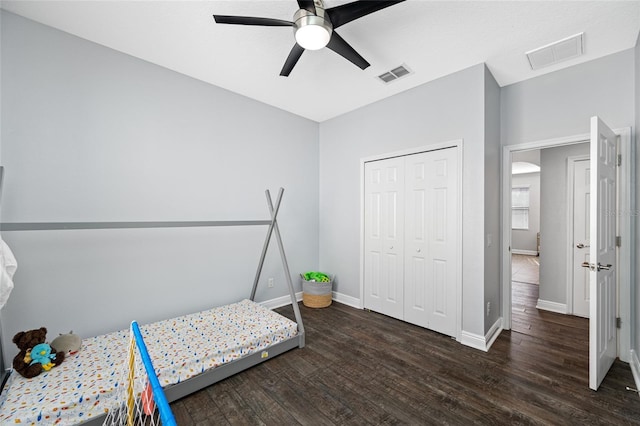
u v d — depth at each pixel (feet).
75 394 4.99
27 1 5.88
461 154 8.68
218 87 9.86
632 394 6.06
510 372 6.98
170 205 8.73
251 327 7.98
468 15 6.23
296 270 12.64
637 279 7.09
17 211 6.32
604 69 7.78
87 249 7.25
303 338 8.31
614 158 7.47
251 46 7.52
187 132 9.09
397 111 10.41
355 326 9.90
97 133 7.39
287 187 12.18
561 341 8.71
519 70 8.59
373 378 6.77
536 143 8.90
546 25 6.54
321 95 10.62
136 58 8.04
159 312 8.50
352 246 12.20
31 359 5.57
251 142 10.85
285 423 5.36
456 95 8.81
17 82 6.32
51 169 6.74
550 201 11.67
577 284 10.97
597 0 5.72
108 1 5.88
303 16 5.27
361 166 11.69
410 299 10.12
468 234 8.57
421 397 6.07
